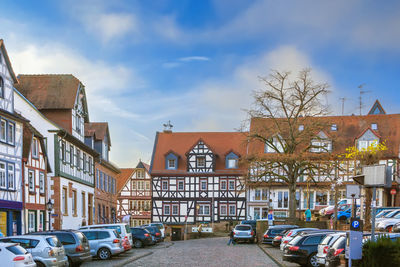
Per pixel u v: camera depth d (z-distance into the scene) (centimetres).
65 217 3859
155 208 6456
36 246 1836
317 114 3959
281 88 3966
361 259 1346
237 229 3944
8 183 2952
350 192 1795
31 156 3331
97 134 5181
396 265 1246
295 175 4034
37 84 4250
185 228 5497
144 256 2780
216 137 6775
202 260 2495
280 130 4034
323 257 1905
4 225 2906
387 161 5694
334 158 4016
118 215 7256
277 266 2211
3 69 2977
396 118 6044
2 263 1522
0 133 2883
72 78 4281
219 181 6353
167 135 6894
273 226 3516
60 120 4106
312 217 4844
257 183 4247
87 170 4597
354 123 6112
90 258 2227
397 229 2591
